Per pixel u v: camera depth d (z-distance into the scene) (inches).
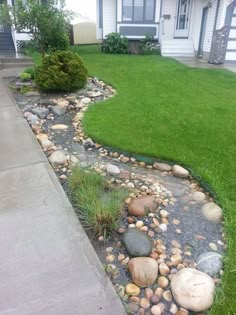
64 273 62.1
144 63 364.8
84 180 96.3
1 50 439.2
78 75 213.3
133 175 109.0
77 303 55.6
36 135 144.9
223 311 56.0
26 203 85.6
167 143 131.0
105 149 131.6
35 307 54.4
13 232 73.4
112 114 168.6
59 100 199.8
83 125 153.9
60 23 285.6
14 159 114.0
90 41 735.1
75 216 80.4
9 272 61.7
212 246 74.6
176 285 60.8
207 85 253.3
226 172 105.9
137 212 84.7
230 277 63.4
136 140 133.9
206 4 448.5
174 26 513.0
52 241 70.9
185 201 94.1
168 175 111.2
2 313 53.1
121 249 72.2
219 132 145.2
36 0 275.6
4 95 206.1
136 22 493.7
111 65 340.2
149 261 66.9
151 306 57.7
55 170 110.7
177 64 366.9
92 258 66.5
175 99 204.4
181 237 77.7
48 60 210.1
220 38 397.1
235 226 79.0
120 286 61.9
